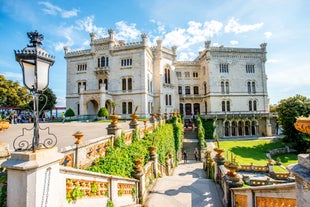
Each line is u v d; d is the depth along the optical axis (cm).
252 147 3725
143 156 1145
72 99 4344
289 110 3769
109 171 745
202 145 3089
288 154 3672
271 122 4912
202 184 1280
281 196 503
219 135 4662
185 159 2833
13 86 4141
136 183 923
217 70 5019
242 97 5025
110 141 902
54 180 395
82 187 515
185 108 5556
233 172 975
